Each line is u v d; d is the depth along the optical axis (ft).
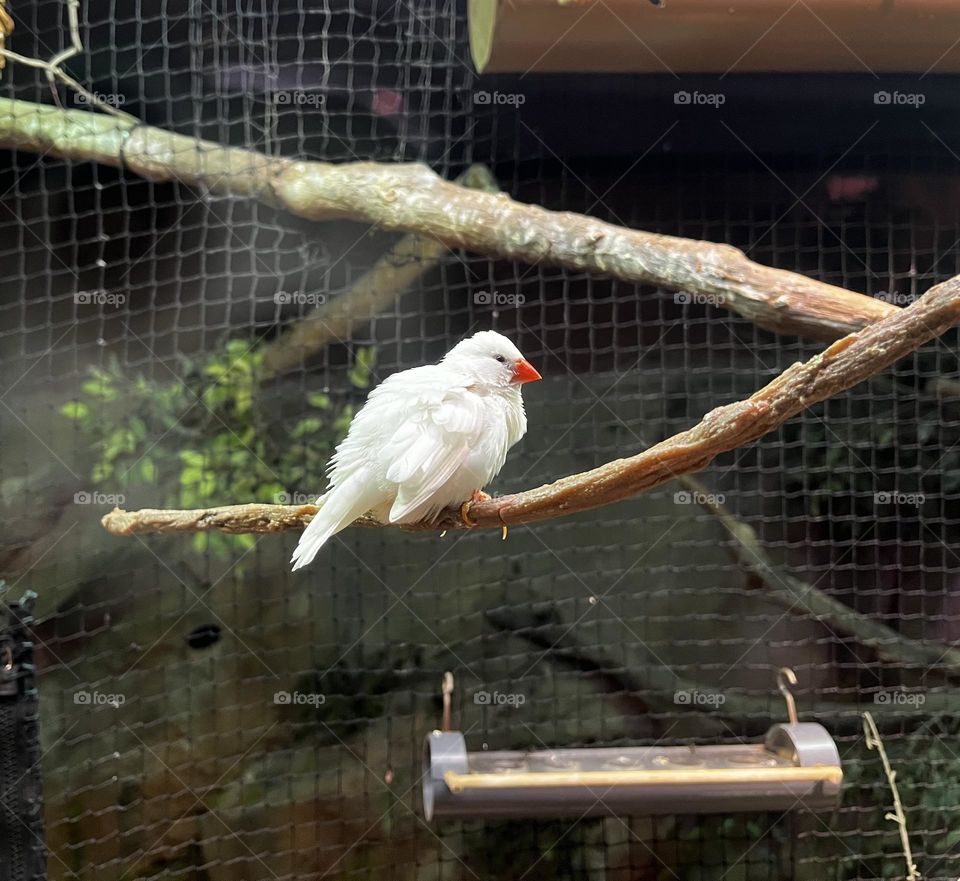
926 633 14.80
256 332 14.33
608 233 11.21
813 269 13.57
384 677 14.70
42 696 13.82
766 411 5.88
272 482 14.32
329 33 12.57
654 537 14.99
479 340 8.55
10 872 8.68
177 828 13.88
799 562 14.94
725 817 14.29
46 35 12.58
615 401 14.43
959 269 13.30
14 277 13.66
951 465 14.55
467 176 13.09
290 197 12.22
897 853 13.48
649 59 10.94
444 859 14.12
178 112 13.12
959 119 12.36
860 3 9.65
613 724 14.66
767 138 12.92
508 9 9.75
